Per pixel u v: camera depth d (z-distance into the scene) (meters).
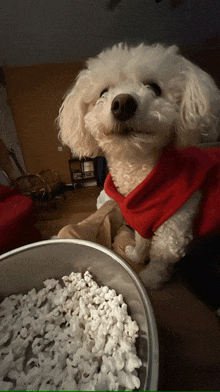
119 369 0.35
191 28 2.19
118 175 0.72
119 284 0.46
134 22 2.02
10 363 0.39
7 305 0.50
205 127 0.67
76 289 0.51
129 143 0.54
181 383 0.37
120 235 0.92
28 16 1.81
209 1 1.74
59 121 0.84
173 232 0.65
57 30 2.09
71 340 0.43
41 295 0.51
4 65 2.99
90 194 3.13
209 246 0.74
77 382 0.37
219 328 0.47
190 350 0.43
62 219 2.16
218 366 0.40
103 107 0.57
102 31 2.16
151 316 0.30
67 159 3.67
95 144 0.77
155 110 0.52
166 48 0.65
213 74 2.87
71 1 1.65
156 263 0.71
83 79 0.68
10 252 0.47
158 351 0.26
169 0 1.69
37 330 0.45
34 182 3.10
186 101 0.60
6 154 3.12
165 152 0.62
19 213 1.02
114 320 0.43
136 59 0.57
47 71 3.20
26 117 3.39
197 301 0.56
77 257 0.51
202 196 0.65
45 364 0.39
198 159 0.63
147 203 0.62
